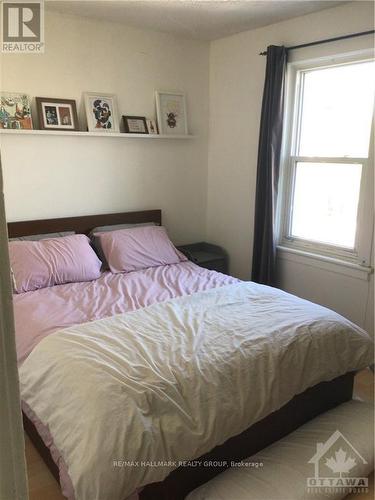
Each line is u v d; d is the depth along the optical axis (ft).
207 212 13.97
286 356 6.43
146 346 6.14
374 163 9.38
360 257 9.88
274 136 10.78
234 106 12.40
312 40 10.12
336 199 10.50
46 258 9.43
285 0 9.18
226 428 5.60
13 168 10.21
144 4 9.51
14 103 9.84
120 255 10.51
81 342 6.19
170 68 12.19
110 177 11.74
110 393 5.08
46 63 10.17
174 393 5.39
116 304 8.22
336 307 10.53
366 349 7.51
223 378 5.78
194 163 13.33
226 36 12.18
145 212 12.40
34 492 5.96
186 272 10.44
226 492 5.47
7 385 1.44
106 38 10.93
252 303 8.00
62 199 11.05
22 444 1.52
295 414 6.93
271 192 11.03
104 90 11.17
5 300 1.40
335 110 10.32
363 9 9.08
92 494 4.56
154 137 12.01
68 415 5.19
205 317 7.22
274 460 6.10
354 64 9.78
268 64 10.61
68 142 10.86
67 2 9.41
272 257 11.41
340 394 7.69
